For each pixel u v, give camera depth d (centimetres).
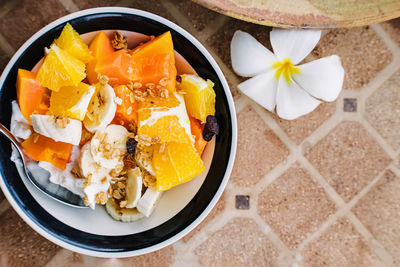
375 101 60
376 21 54
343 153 59
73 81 51
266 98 58
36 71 52
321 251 59
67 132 51
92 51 52
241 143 59
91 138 53
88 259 58
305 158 59
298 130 59
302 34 56
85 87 51
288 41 56
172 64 53
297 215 59
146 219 54
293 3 53
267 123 59
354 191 60
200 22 58
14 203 52
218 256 59
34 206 52
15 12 56
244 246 59
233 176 59
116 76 52
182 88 53
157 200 54
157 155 53
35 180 53
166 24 52
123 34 53
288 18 53
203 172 54
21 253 57
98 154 52
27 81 51
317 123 59
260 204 59
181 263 59
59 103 51
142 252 54
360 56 59
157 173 53
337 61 57
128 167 54
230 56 58
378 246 60
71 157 53
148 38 53
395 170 60
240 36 57
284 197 59
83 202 54
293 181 59
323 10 54
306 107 58
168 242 54
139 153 53
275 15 53
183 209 54
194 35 58
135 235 54
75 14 51
